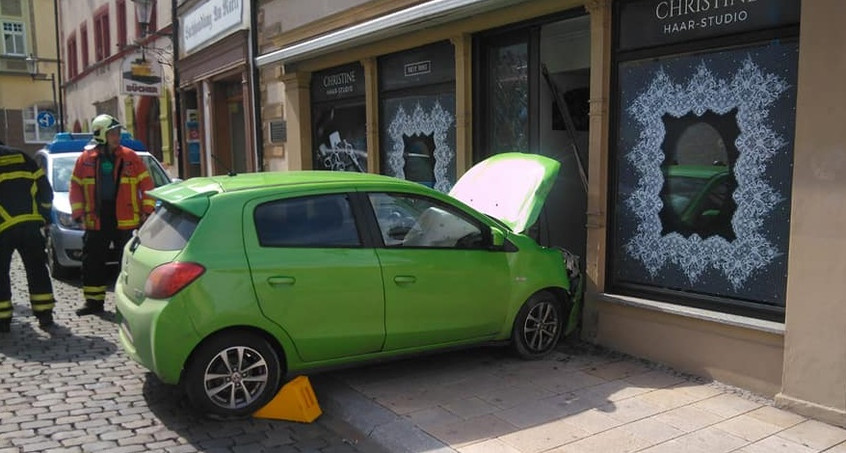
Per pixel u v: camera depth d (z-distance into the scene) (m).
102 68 22.89
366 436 4.47
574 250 7.66
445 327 5.22
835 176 4.29
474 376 5.38
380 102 9.29
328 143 10.62
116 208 7.25
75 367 5.69
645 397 4.93
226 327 4.47
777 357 4.79
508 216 5.95
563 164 7.52
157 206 5.19
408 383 5.23
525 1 6.54
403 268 4.98
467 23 7.44
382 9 8.60
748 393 4.96
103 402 4.93
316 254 4.71
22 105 34.06
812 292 4.46
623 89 5.91
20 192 6.65
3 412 4.72
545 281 5.66
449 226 5.31
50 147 10.45
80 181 7.19
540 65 7.16
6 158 6.61
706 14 5.27
